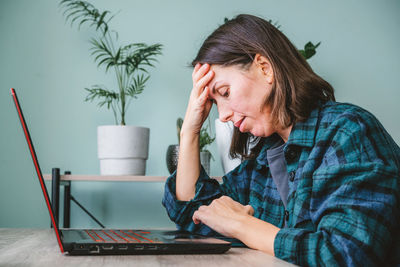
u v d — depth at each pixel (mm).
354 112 745
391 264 624
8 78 2191
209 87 942
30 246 641
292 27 2387
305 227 730
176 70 2287
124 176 1677
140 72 2256
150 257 542
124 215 2180
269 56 867
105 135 1796
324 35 2406
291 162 874
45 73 2213
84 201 2168
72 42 2242
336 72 2391
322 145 755
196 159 1103
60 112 2199
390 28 2457
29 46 2217
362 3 2453
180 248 574
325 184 676
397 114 2404
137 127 1811
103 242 552
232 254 600
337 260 560
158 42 2295
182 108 2271
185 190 1077
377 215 599
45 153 2170
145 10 2303
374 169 640
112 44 2260
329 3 2428
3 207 2129
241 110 896
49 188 2086
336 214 620
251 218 724
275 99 865
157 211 2201
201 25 2332
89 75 2232
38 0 2244
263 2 2381
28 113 2180
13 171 2148
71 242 553
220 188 1098
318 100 874
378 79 2412
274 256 618
